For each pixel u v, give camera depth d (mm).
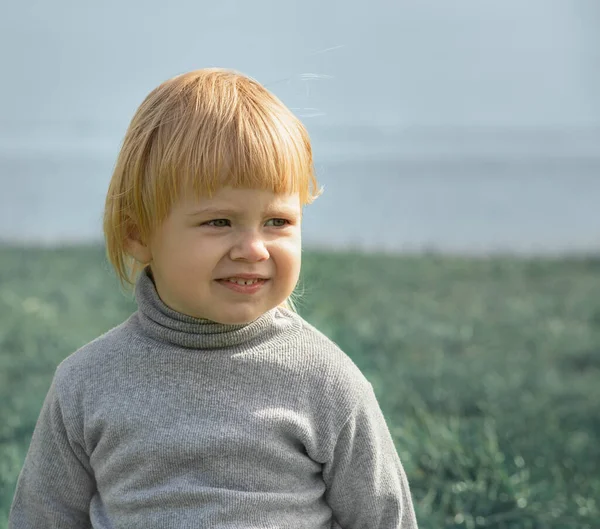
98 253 17406
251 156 3771
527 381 9523
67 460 4223
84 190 31938
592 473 6930
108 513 4145
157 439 3943
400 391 8812
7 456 6949
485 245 21078
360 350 10047
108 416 4023
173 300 4051
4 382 9234
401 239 21984
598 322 12555
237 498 3902
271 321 4102
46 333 11094
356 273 15570
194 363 4016
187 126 3842
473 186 32219
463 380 9445
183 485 3918
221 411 3977
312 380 4074
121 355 4105
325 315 11609
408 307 13141
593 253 19234
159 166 3852
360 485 4137
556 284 15328
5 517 5840
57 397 4188
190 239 3836
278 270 3926
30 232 23156
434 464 6598
